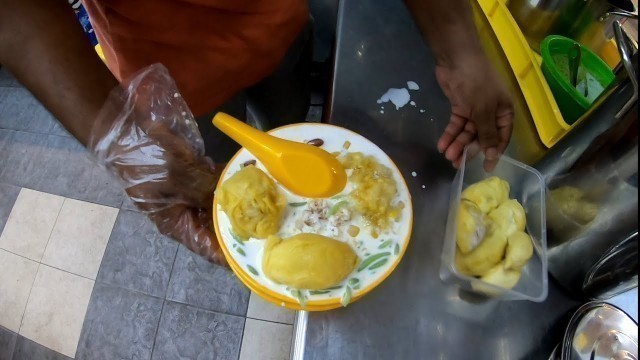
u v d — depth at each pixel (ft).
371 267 1.61
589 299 1.71
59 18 1.59
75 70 1.59
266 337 3.80
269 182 1.73
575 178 1.53
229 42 2.32
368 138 2.07
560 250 1.65
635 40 2.00
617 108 1.36
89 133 1.63
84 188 4.57
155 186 1.72
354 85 2.20
